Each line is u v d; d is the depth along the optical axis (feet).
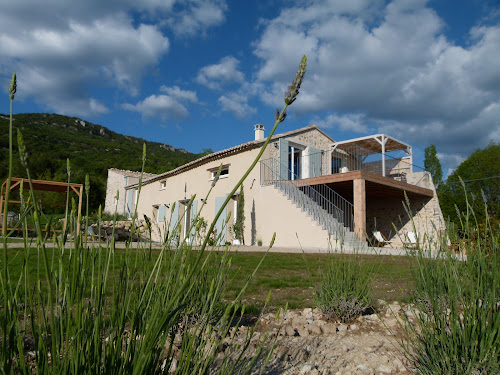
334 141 57.00
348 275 12.07
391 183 42.96
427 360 6.67
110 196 86.38
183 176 60.70
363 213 37.93
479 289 6.18
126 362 3.33
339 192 51.65
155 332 2.62
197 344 4.01
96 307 3.22
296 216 40.63
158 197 68.33
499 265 6.18
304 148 52.08
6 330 2.91
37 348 3.01
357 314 11.84
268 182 44.83
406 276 17.48
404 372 7.40
